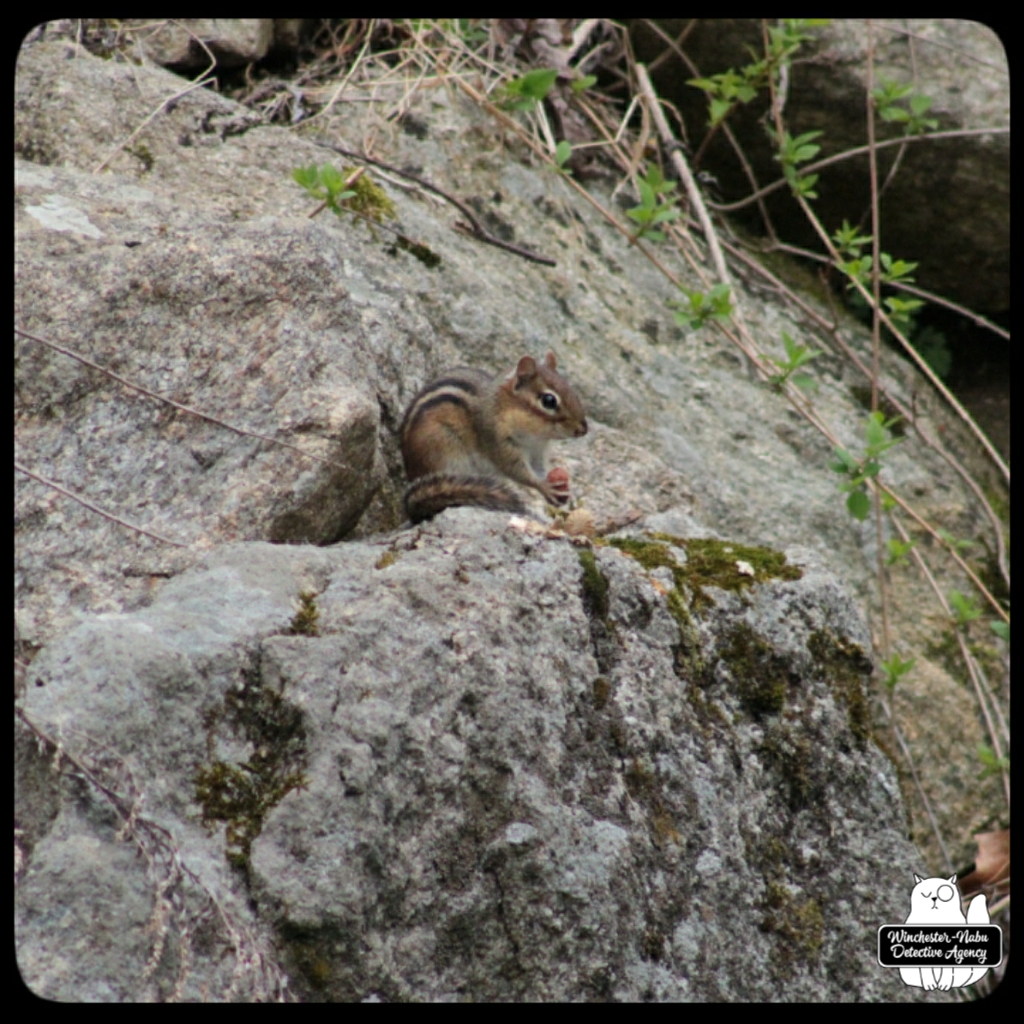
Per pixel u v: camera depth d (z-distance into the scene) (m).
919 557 13.65
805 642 8.56
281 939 5.99
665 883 7.25
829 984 7.76
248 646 6.60
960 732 13.33
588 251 14.70
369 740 6.45
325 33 15.17
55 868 5.60
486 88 14.75
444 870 6.55
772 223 18.06
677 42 17.09
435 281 12.26
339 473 8.20
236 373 8.35
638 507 11.24
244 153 12.29
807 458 14.27
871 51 16.31
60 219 8.98
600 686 7.51
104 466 7.96
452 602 7.26
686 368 14.37
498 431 10.66
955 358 18.34
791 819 8.17
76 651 6.31
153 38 13.72
